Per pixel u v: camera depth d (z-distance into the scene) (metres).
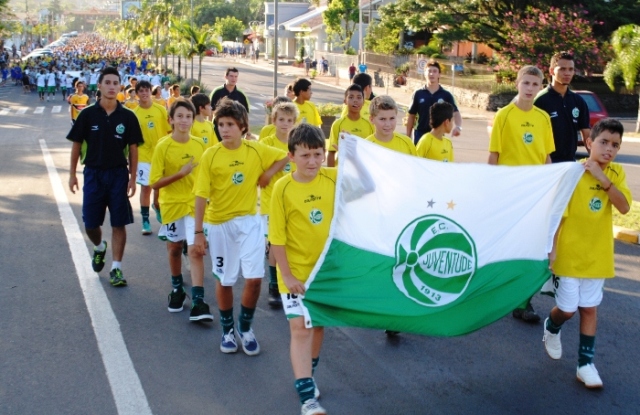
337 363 5.94
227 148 5.86
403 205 5.03
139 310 7.07
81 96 21.95
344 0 59.25
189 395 5.28
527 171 5.26
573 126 7.15
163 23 52.81
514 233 5.27
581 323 5.57
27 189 13.33
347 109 8.45
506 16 37.06
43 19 162.00
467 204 5.13
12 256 8.85
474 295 5.13
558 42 34.78
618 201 5.31
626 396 5.37
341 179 4.86
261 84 48.69
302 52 70.62
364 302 4.88
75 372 5.64
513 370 5.84
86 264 8.55
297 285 4.80
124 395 5.26
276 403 5.17
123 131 7.63
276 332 6.59
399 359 6.05
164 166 6.84
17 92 45.22
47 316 6.84
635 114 35.84
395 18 40.09
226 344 6.06
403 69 47.25
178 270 7.05
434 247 5.06
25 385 5.40
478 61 46.94
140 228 10.48
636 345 6.36
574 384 5.58
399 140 6.88
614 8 37.09
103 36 142.00
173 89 15.95
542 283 5.34
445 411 5.11
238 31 105.62
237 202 5.89
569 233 5.44
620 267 8.77
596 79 37.75
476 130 27.34
